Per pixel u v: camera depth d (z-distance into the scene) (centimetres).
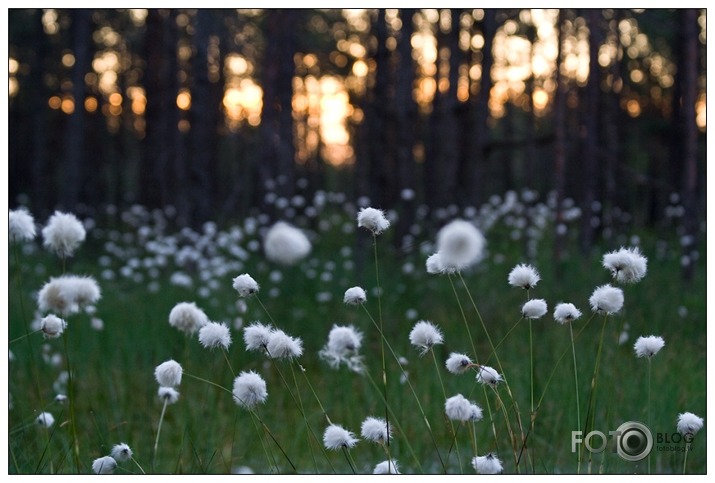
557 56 860
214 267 805
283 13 1029
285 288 770
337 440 258
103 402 479
